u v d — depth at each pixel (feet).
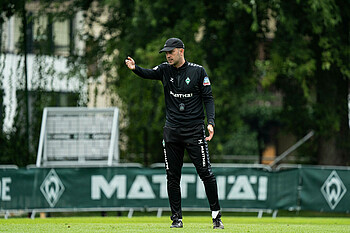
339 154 177.06
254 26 145.79
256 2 150.92
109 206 125.18
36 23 170.81
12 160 158.92
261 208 129.29
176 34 154.10
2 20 164.55
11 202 122.83
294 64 156.46
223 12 162.40
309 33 166.20
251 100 269.03
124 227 64.95
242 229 63.41
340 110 171.42
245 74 165.07
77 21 176.35
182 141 64.03
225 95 160.66
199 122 63.87
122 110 169.78
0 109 160.97
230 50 162.50
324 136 178.50
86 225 69.26
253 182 129.18
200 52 155.02
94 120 143.54
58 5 173.88
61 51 172.65
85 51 173.58
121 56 164.04
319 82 169.17
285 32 159.94
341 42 162.30
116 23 174.60
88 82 169.89
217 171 127.85
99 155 142.72
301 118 180.04
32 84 166.50
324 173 132.57
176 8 159.22
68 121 143.33
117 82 170.30
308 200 131.75
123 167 125.59
